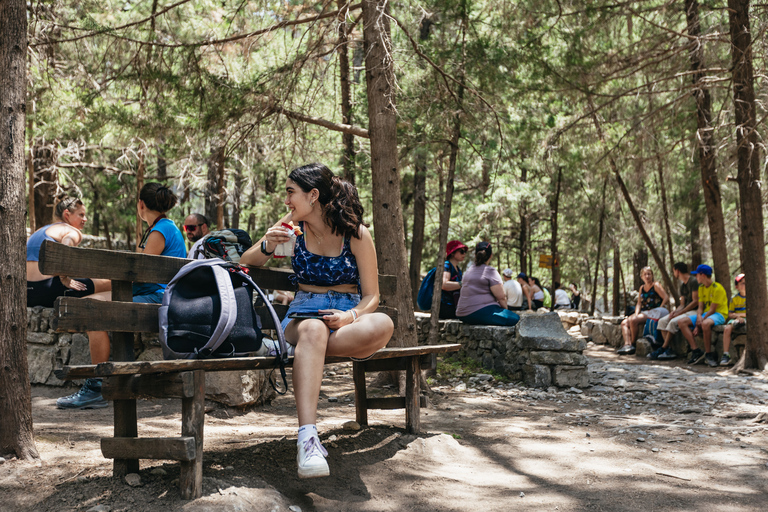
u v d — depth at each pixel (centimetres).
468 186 2011
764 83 1009
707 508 327
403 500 320
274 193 1847
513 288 1245
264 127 870
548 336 744
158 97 862
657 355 1085
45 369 567
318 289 349
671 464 411
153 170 2012
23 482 297
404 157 851
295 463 345
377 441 408
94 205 2009
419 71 803
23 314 330
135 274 305
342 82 1025
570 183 1848
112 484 290
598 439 482
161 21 886
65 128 952
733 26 963
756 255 916
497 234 2475
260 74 825
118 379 293
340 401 627
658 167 1346
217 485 286
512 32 947
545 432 503
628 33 1175
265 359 305
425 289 884
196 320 289
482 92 829
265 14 941
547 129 1185
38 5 789
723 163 1080
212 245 405
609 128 1241
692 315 1020
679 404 656
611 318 1332
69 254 273
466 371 794
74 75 888
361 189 1306
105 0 956
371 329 333
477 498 330
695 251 1599
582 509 319
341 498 313
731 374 889
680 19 1177
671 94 1227
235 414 520
